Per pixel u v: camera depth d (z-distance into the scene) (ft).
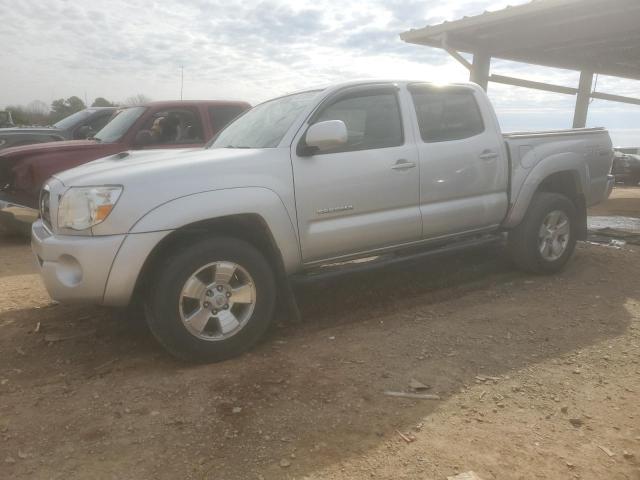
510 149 16.81
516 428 9.11
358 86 14.25
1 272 18.98
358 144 13.93
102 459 8.30
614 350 12.15
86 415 9.56
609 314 14.40
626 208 36.86
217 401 9.98
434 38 36.70
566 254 18.31
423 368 11.28
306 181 12.81
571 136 18.86
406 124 14.76
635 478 7.87
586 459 8.29
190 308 11.65
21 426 9.23
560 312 14.57
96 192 10.87
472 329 13.41
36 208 22.58
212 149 14.14
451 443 8.67
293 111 13.85
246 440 8.77
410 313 14.64
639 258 20.26
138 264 10.87
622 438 8.84
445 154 15.25
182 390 10.41
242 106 26.32
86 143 23.44
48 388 10.62
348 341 12.77
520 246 17.47
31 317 14.40
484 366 11.39
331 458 8.30
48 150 22.48
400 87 14.98
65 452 8.48
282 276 12.62
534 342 12.62
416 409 9.70
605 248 22.07
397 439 8.79
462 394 10.22
